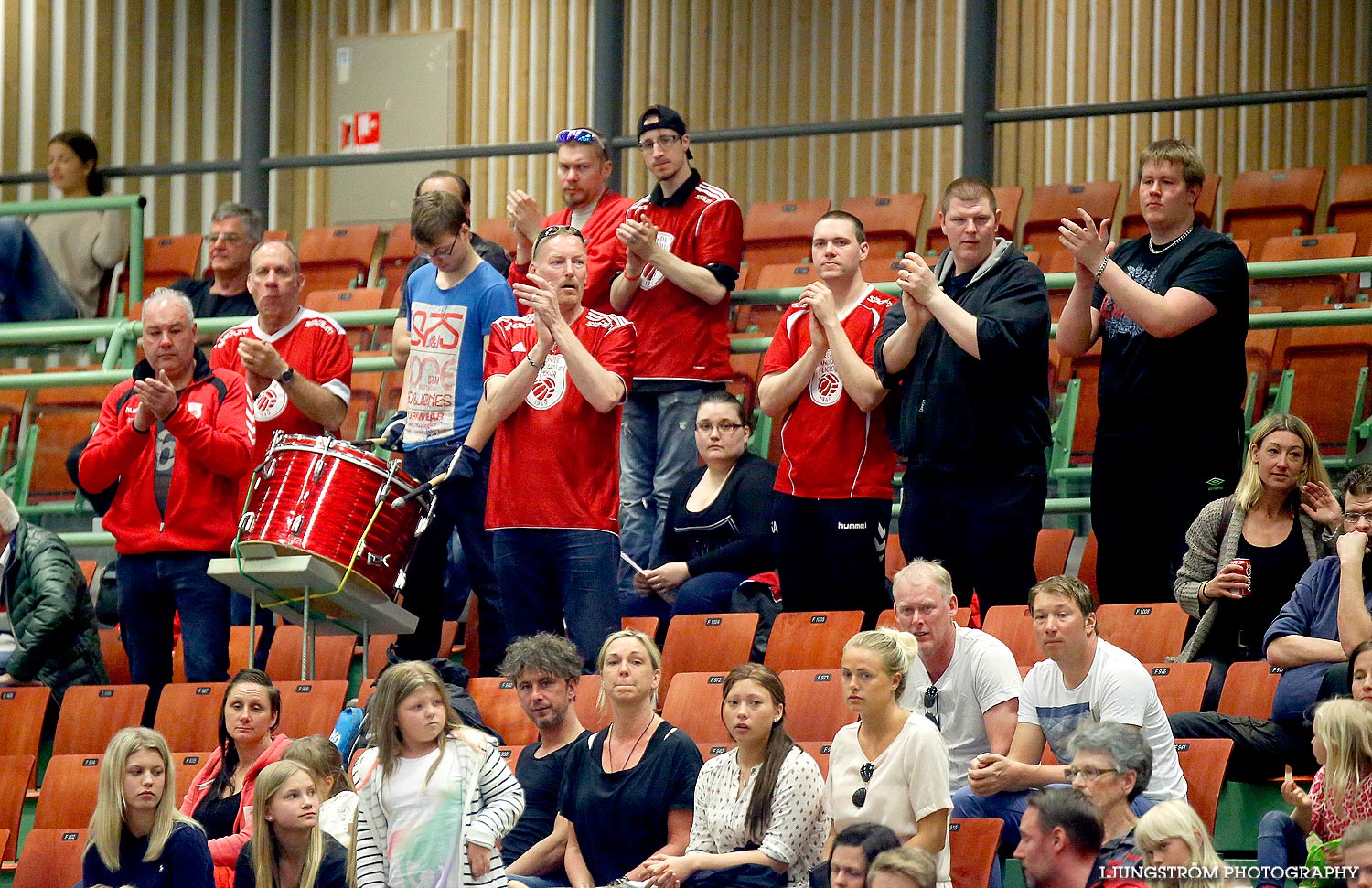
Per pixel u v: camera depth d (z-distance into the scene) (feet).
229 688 63.77
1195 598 63.67
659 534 79.25
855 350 72.23
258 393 78.38
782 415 78.28
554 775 60.80
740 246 82.79
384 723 55.01
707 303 80.59
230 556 75.15
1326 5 125.49
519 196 82.33
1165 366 65.77
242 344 74.95
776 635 69.77
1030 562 67.41
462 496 74.49
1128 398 66.54
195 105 145.07
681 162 82.64
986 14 108.47
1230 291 65.36
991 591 67.46
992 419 66.49
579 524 69.92
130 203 103.96
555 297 68.80
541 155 131.85
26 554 77.82
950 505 67.36
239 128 145.89
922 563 58.95
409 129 142.92
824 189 134.51
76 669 78.02
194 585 74.54
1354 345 79.10
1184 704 60.95
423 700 54.95
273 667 78.43
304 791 54.24
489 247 83.76
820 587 71.82
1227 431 66.23
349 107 144.25
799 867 54.39
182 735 71.77
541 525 69.87
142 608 75.82
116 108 143.64
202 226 144.05
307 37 145.89
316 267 124.88
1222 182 126.82
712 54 137.49
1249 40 126.93
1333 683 57.26
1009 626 65.57
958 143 132.05
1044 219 115.75
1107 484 67.26
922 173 132.67
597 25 115.03
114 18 143.95
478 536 74.64
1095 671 55.93
